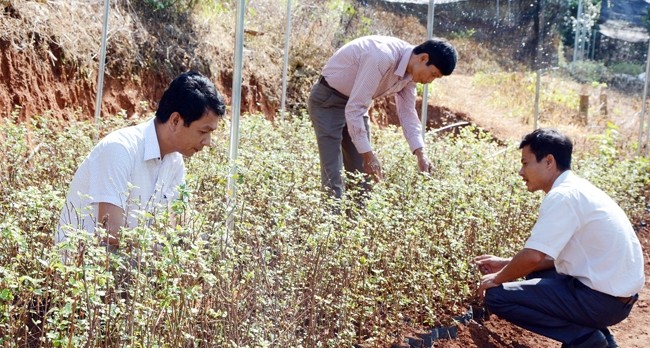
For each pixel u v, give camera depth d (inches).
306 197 187.0
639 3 881.5
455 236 215.8
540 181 192.7
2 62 299.4
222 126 332.5
